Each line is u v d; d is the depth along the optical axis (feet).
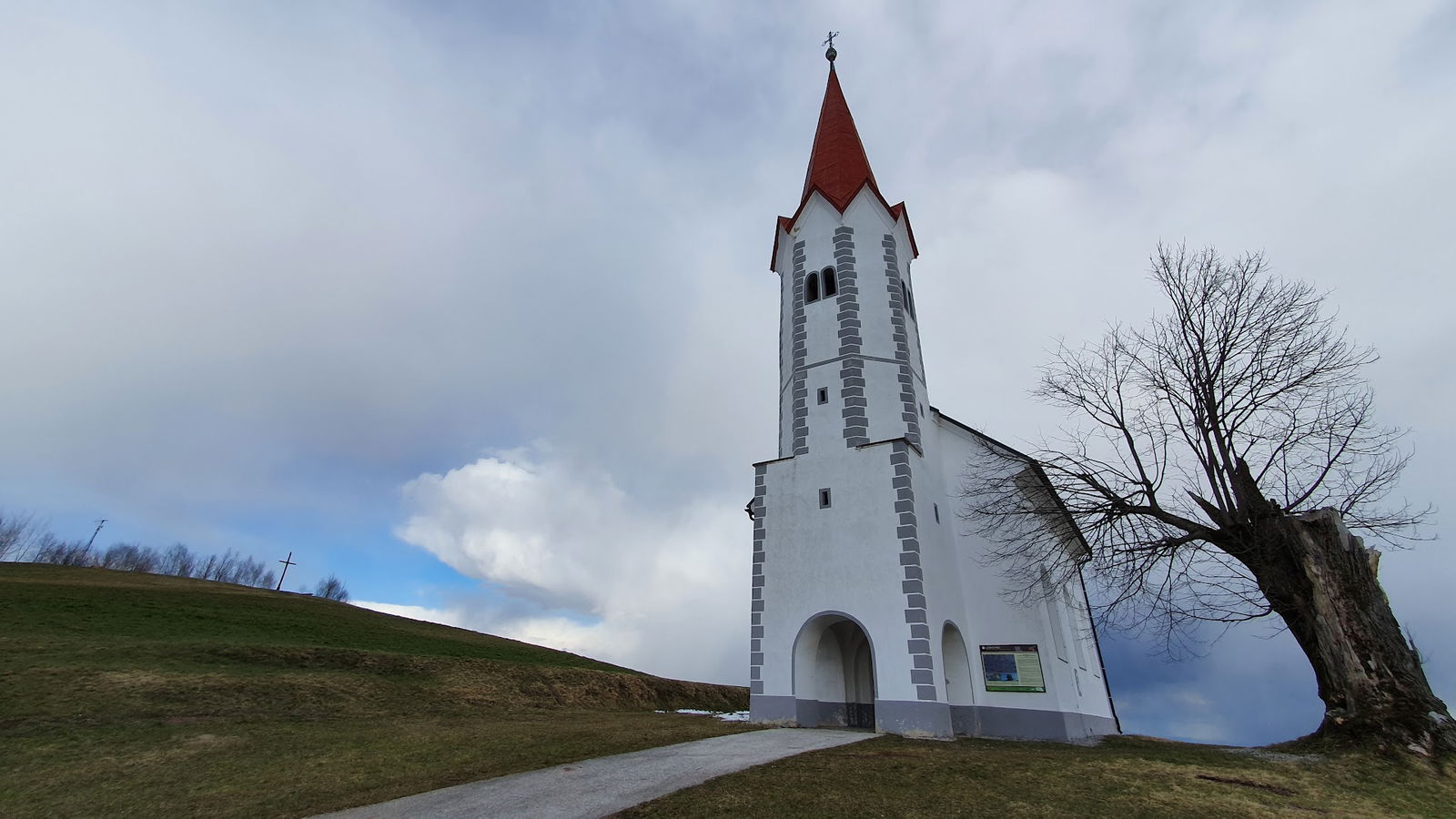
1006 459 79.20
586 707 129.90
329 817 35.24
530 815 34.42
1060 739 69.56
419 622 214.90
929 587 71.31
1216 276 66.03
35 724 59.52
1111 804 37.40
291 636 129.49
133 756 50.70
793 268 94.63
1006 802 37.58
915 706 64.13
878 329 86.17
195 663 92.58
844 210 93.61
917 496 75.36
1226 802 38.37
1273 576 56.34
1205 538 60.03
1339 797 40.22
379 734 61.36
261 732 61.93
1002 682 73.61
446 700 100.99
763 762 46.39
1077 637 94.73
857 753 49.80
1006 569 79.10
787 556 76.13
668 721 80.02
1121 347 69.62
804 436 81.71
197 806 38.37
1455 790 41.57
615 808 35.42
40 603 121.39
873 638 68.28
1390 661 50.21
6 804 39.42
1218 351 64.13
